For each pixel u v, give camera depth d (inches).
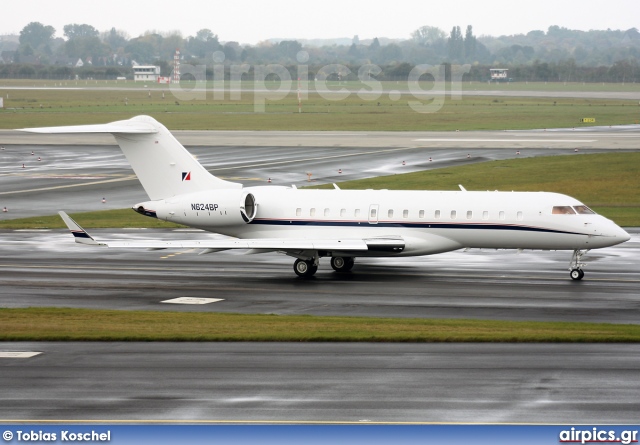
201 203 6491.1
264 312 4955.7
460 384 3398.1
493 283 5895.7
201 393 3302.2
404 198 6304.1
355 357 3796.8
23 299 5324.8
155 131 6555.1
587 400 3211.1
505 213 6107.3
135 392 3314.5
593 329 4345.5
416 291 5615.2
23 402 3206.2
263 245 6003.9
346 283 5930.1
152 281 5994.1
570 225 5974.4
